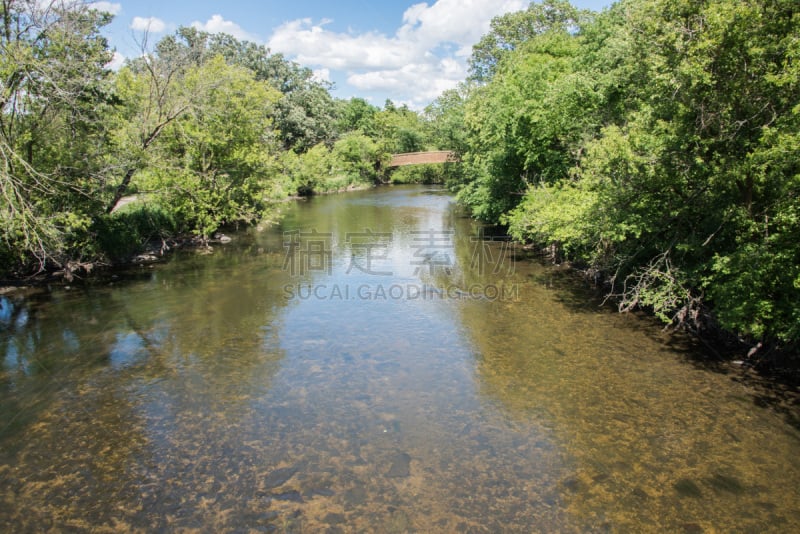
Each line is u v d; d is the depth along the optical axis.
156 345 10.41
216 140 20.80
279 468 6.33
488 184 22.55
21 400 8.16
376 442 6.90
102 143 15.63
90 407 7.92
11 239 13.59
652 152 9.98
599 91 15.45
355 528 5.26
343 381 8.75
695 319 10.12
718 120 8.81
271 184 24.55
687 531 5.20
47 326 11.48
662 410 7.59
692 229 10.26
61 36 13.27
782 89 7.79
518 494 5.81
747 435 6.88
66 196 14.66
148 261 18.41
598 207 11.35
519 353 9.80
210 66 22.16
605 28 17.39
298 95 56.78
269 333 11.09
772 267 7.73
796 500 5.64
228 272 16.78
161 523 5.39
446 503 5.66
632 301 11.31
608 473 6.17
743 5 7.60
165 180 19.30
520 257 18.72
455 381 8.70
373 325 11.55
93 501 5.75
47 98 13.13
